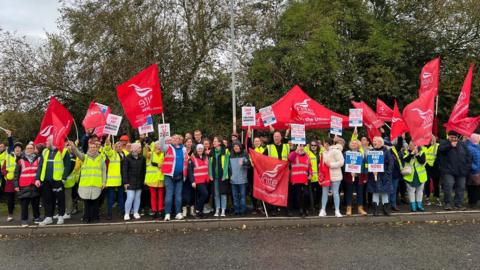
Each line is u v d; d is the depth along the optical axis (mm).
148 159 10078
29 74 17891
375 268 6133
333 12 19047
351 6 19766
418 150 10055
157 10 18062
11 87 17812
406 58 20344
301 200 9695
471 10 19047
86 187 9320
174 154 9672
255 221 9320
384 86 18406
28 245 8070
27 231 9039
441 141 10406
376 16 21062
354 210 10414
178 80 18375
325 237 8109
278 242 7793
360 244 7535
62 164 9523
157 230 9062
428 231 8461
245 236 8336
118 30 17125
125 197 10555
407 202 11320
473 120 10648
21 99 17922
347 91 18234
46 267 6582
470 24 19344
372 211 10258
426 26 20000
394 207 10242
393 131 10492
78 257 7129
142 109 10555
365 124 12578
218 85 19234
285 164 9758
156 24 17781
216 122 18969
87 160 9438
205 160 10008
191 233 8719
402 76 19344
